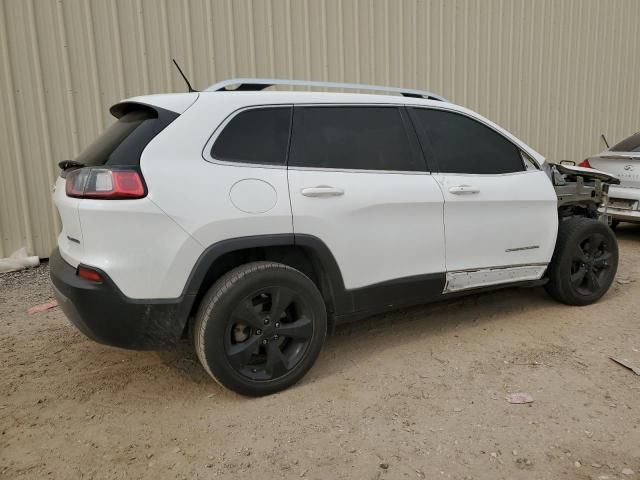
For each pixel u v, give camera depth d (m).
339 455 2.62
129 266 2.76
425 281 3.71
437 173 3.80
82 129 6.28
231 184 2.98
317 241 3.21
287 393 3.22
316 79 7.40
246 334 3.10
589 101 10.24
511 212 4.10
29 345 4.00
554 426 2.85
